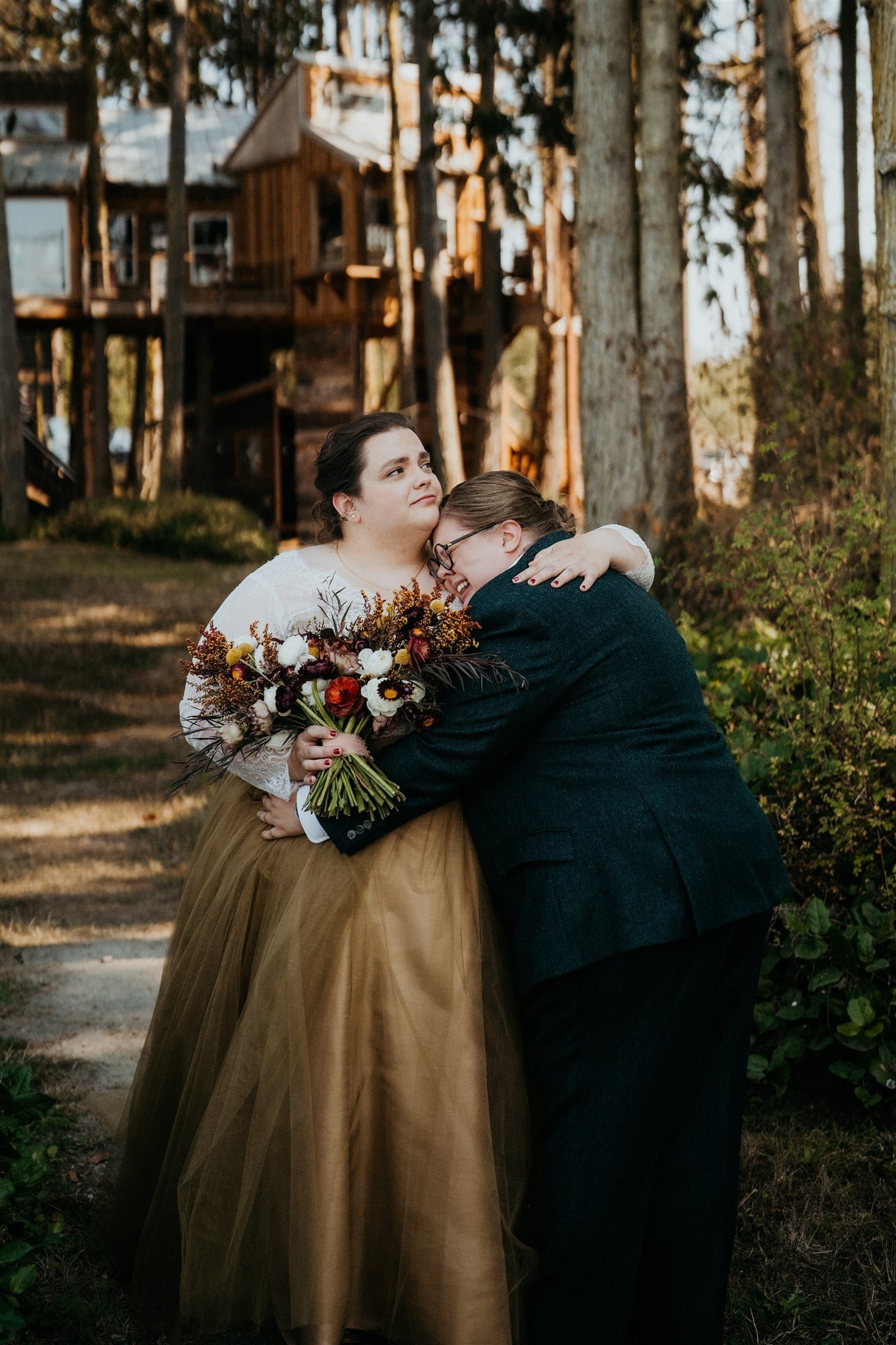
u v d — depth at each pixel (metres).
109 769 8.51
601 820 2.25
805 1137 3.18
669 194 9.62
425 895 2.42
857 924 3.39
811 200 15.45
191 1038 2.69
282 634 2.62
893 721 3.54
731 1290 2.67
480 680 2.29
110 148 25.78
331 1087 2.34
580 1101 2.27
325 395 23.16
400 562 2.71
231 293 23.17
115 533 18.17
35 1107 2.58
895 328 4.04
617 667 2.31
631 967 2.21
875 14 3.93
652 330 9.65
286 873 2.55
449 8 14.23
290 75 22.86
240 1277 2.36
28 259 23.44
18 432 19.09
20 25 27.39
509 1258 2.31
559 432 23.33
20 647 11.84
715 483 9.52
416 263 22.41
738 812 2.35
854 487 5.47
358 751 2.37
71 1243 2.81
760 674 4.16
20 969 4.72
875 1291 2.64
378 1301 2.37
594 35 9.38
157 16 24.09
